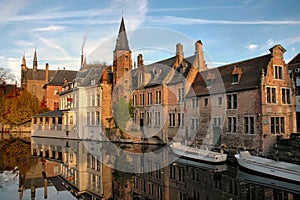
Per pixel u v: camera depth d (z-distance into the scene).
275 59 20.16
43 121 37.28
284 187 11.69
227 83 22.30
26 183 11.56
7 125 43.78
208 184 11.79
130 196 9.25
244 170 14.61
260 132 18.80
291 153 15.90
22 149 23.62
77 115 25.39
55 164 16.27
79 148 23.53
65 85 38.69
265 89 19.12
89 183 11.12
